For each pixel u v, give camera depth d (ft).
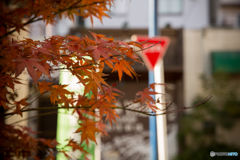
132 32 32.83
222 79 28.91
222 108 28.58
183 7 36.06
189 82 31.53
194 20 35.96
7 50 3.80
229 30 32.63
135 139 29.14
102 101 4.31
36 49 3.66
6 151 5.04
